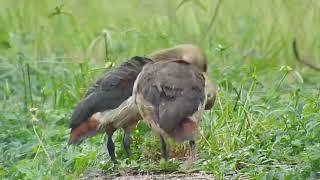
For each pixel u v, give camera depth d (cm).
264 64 1647
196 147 1298
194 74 1229
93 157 1273
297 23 1883
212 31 1891
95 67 1653
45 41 1903
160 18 1989
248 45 1856
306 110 1331
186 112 1190
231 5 1975
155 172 1257
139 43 1817
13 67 1700
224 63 1684
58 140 1418
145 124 1359
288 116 1349
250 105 1405
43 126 1482
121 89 1280
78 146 1364
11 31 1902
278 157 1245
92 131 1291
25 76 1692
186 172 1238
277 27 1888
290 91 1528
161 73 1224
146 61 1294
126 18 2002
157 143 1334
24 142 1424
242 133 1336
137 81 1243
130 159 1288
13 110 1551
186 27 1941
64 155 1325
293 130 1302
